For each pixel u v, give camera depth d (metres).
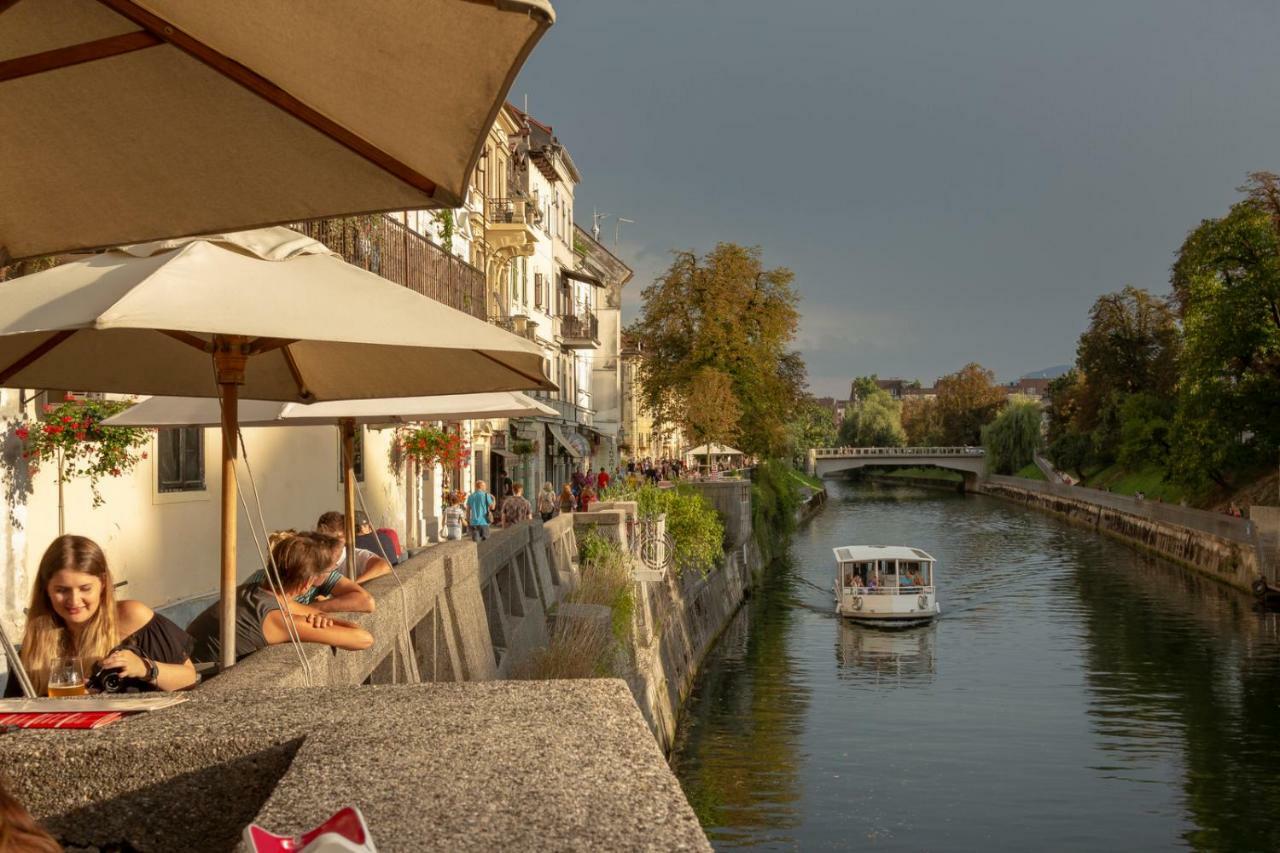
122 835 3.16
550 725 3.07
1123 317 98.38
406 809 2.37
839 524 95.31
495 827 2.25
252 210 3.36
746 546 56.22
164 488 15.18
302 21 2.45
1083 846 23.02
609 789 2.49
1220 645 43.41
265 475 18.83
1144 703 35.03
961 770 28.16
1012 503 121.94
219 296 4.15
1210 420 59.88
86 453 12.54
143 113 3.01
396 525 26.89
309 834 1.93
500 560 14.98
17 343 5.64
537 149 49.69
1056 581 61.75
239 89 2.85
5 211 3.44
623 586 23.98
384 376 6.20
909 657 42.31
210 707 3.53
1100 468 102.81
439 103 2.62
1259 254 57.66
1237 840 23.55
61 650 4.99
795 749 29.58
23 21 2.71
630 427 90.56
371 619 7.29
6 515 11.50
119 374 6.19
